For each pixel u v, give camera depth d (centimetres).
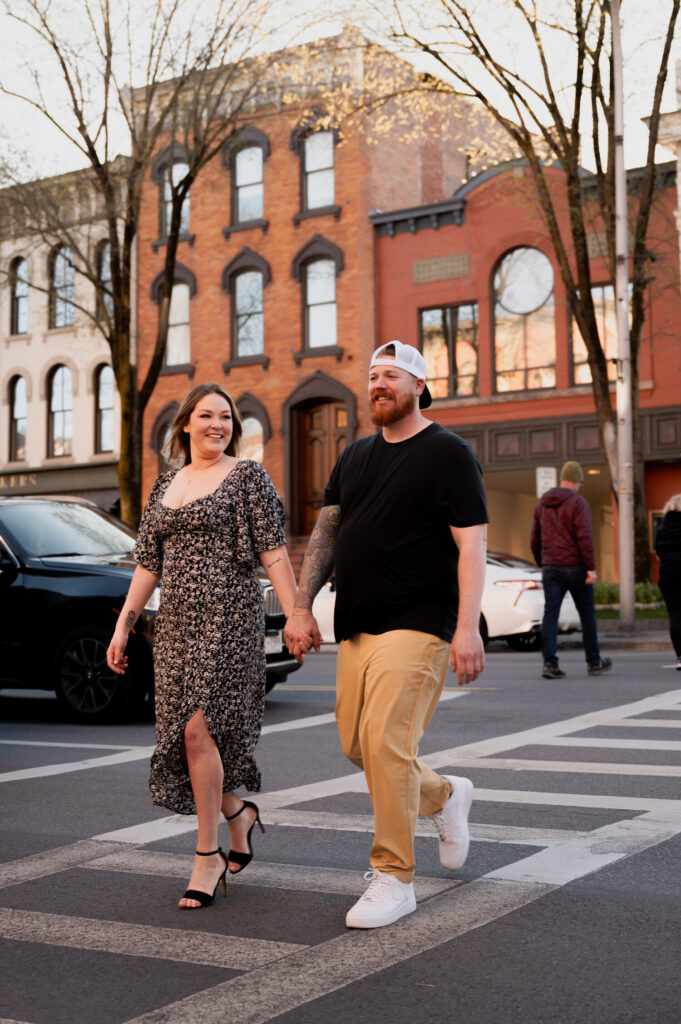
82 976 362
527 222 2697
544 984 340
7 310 3500
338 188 2941
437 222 2827
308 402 2988
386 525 419
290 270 2998
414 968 357
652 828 532
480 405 2752
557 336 2666
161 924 414
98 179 2319
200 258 3141
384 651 412
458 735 834
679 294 2388
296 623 439
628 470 1836
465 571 409
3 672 1033
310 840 537
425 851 505
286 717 984
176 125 2319
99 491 3306
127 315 2362
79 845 542
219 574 446
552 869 467
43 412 3422
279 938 393
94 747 854
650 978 343
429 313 2856
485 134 3391
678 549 1226
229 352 3088
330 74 2856
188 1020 321
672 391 2514
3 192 2314
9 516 1070
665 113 2419
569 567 1195
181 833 564
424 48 2039
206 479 457
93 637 996
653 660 1401
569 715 921
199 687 439
